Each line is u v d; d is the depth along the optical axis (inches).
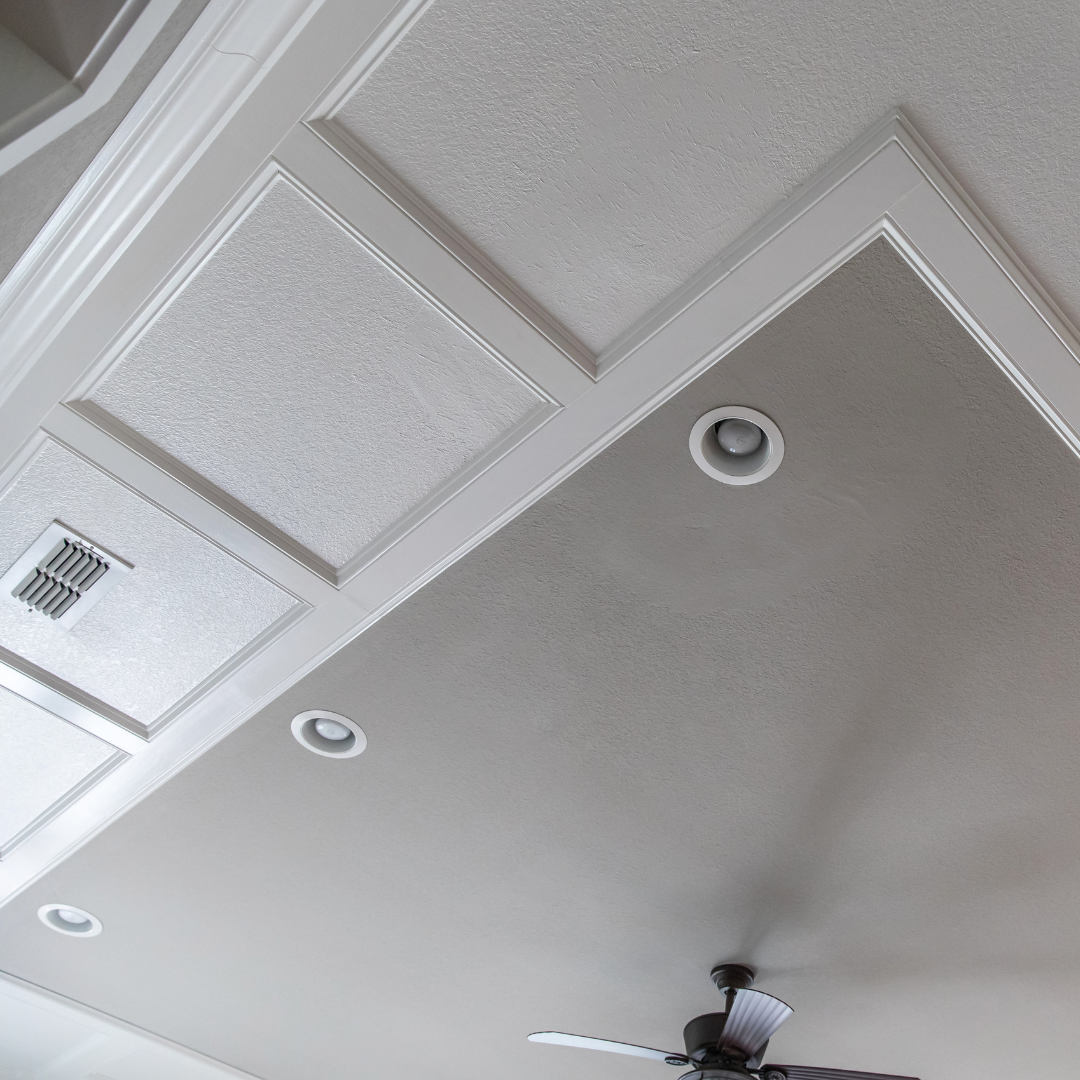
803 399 76.9
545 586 90.5
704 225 68.8
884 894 114.2
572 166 66.4
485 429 80.9
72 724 106.3
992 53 60.8
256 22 60.6
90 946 137.6
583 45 61.4
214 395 80.0
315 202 67.8
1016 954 119.3
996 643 89.9
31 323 74.7
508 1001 137.5
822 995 128.9
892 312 72.4
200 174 67.1
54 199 68.3
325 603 92.9
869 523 83.1
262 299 73.8
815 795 104.5
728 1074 114.8
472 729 103.0
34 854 122.9
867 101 63.2
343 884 123.6
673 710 98.4
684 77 62.3
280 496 86.7
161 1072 161.9
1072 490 79.7
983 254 68.1
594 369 75.5
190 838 120.1
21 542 90.4
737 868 113.6
